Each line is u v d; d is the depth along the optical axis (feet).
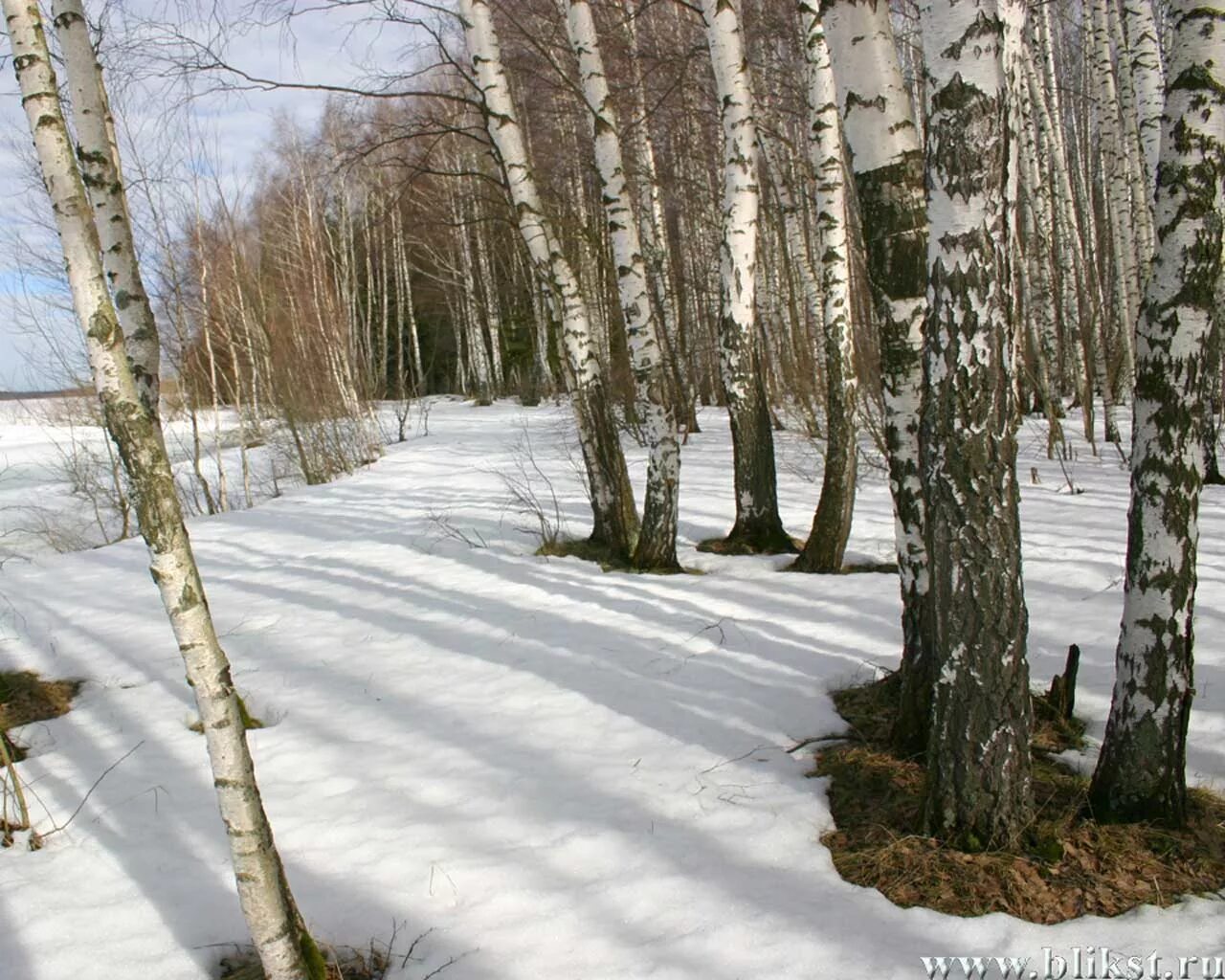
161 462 8.64
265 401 62.18
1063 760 13.50
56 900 11.73
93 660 21.12
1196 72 10.34
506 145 26.12
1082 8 54.08
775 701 16.61
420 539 31.78
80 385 45.65
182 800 14.33
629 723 16.15
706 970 9.76
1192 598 11.04
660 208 60.64
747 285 27.20
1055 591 21.49
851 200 37.88
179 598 8.64
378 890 11.56
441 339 128.06
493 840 12.58
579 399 27.68
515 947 10.36
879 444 38.29
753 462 28.43
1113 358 53.11
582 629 21.29
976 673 11.03
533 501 34.50
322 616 23.71
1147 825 11.35
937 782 11.60
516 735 15.94
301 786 14.48
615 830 12.64
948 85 9.91
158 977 10.26
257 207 77.25
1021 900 10.41
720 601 22.67
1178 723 11.22
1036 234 54.13
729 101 25.40
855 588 23.04
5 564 32.83
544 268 27.14
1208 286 10.48
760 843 12.12
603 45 37.93
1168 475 10.77
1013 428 10.67
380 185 36.86
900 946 9.92
